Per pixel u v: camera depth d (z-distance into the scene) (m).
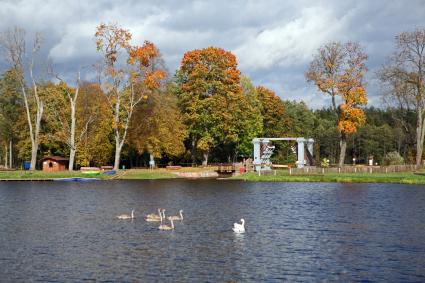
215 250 29.17
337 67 93.25
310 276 24.20
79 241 31.62
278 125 130.88
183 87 100.44
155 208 46.69
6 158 116.31
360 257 27.58
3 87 113.38
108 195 58.72
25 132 105.62
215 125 98.38
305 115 156.38
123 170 95.62
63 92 104.69
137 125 99.31
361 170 89.69
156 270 25.19
